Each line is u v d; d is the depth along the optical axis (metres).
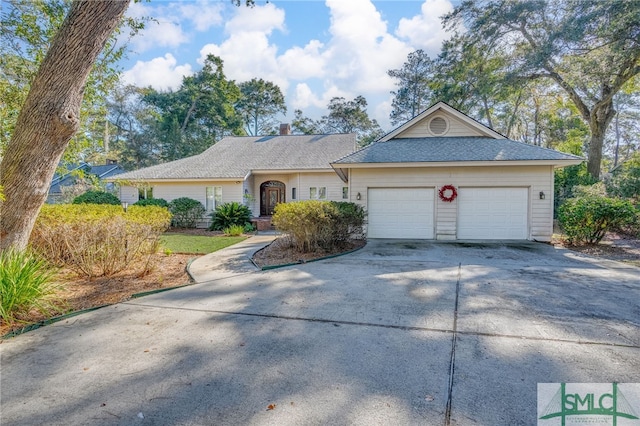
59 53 4.61
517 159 9.96
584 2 13.36
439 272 6.48
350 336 3.60
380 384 2.68
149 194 17.12
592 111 17.38
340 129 40.69
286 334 3.67
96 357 3.17
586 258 7.88
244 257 8.27
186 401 2.47
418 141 12.18
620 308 4.38
